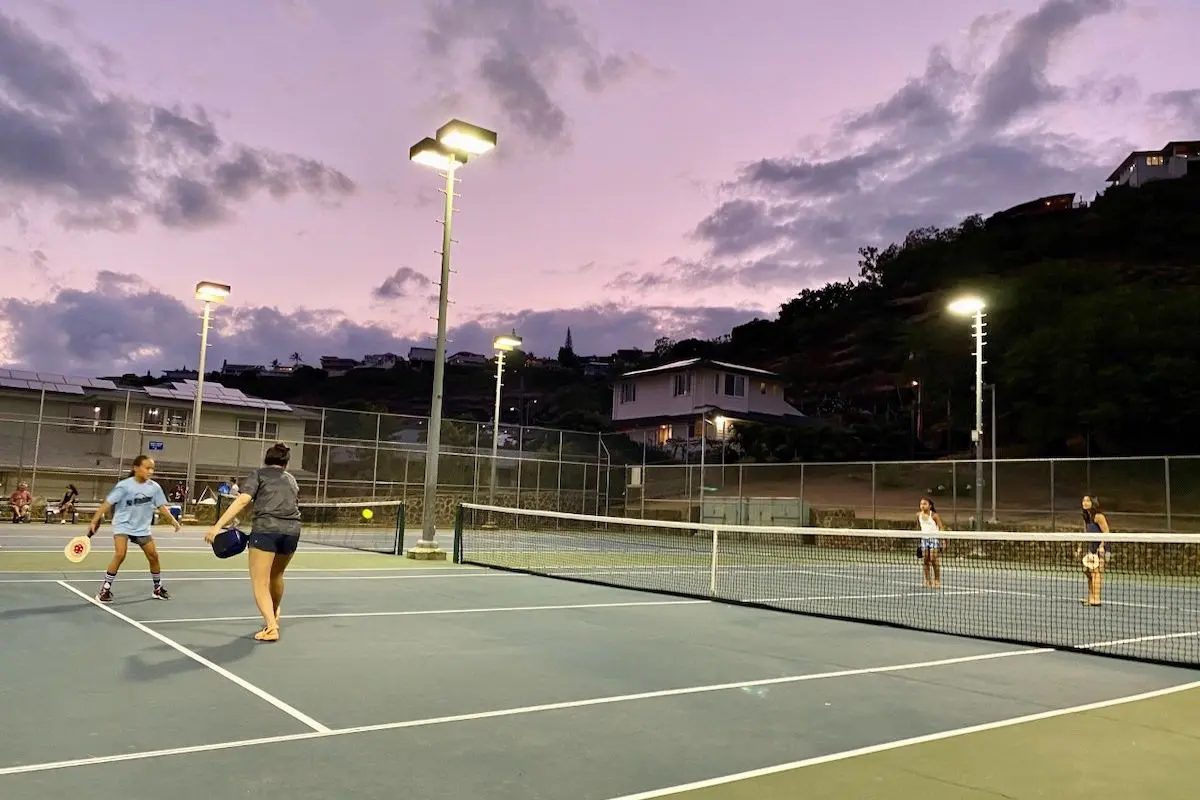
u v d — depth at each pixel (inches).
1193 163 3587.6
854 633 398.3
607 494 1663.4
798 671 297.9
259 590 316.8
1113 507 1240.2
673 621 413.4
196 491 1354.6
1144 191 2992.1
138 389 1533.0
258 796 157.4
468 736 201.9
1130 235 2787.9
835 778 177.0
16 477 1259.2
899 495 1549.0
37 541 770.2
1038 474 1389.0
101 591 401.4
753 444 2224.4
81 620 349.7
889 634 400.2
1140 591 703.1
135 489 408.8
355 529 1293.1
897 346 2726.4
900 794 168.1
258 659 282.4
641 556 906.7
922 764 188.9
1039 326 1988.2
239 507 317.1
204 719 208.4
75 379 1519.4
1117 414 1664.6
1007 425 2041.1
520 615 413.1
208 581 499.8
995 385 1834.4
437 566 668.7
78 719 204.4
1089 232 2815.0
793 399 2930.6
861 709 242.2
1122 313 1771.7
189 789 159.8
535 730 209.2
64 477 1348.4
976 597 609.9
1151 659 343.3
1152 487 1227.9
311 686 247.0
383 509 1369.3
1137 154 3981.3
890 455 2217.0
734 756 191.8
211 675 256.2
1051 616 504.7
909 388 2493.8
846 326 3085.6
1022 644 384.2
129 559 625.3
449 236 722.2
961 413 2081.7
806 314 3405.5
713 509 1539.1
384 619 382.3
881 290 3078.2
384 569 629.3
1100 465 1302.9
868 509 1421.0
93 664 266.1
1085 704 256.1
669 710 233.8
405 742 195.3
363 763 179.0
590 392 4106.8
